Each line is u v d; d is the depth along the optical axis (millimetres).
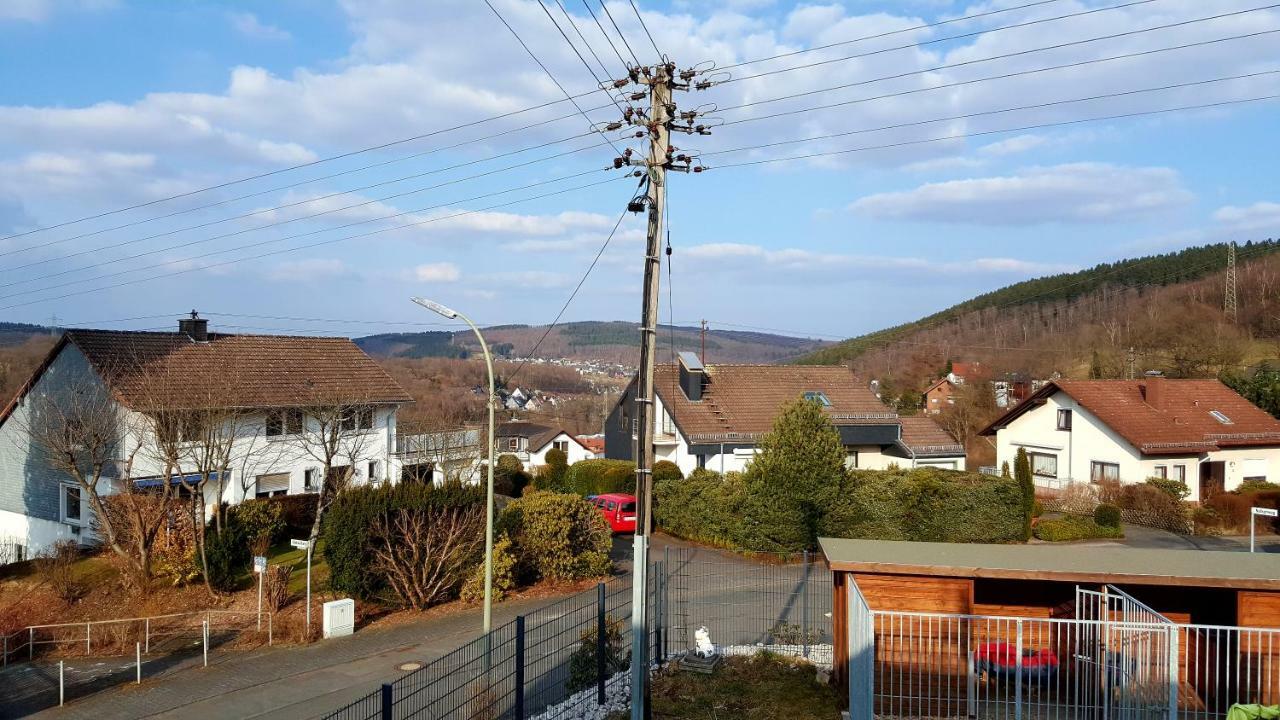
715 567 24750
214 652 18484
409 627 19938
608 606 20516
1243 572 11391
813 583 22188
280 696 15562
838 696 12984
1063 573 11422
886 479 27703
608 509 31438
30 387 32344
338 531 21438
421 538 21531
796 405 26594
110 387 28969
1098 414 37625
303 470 33719
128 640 19484
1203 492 35906
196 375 31594
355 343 39500
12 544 32969
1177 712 10492
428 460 37906
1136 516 33312
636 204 13711
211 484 31344
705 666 14641
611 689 13727
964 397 69375
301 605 21109
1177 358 63375
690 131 13883
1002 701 11930
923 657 12062
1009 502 27844
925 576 12109
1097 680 11094
